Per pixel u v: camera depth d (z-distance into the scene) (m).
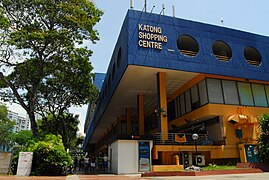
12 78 22.39
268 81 24.52
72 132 39.94
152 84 25.48
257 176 12.27
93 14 21.22
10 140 63.88
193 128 25.62
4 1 18.64
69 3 20.27
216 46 25.36
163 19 21.94
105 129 52.66
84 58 23.52
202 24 23.45
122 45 22.42
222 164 20.89
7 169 14.33
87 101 27.11
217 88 22.92
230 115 22.39
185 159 20.33
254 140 21.61
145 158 18.97
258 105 24.08
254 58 26.83
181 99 27.14
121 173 17.95
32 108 20.05
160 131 20.88
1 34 18.12
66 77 24.62
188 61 21.58
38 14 19.30
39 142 15.33
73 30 20.38
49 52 20.77
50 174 14.66
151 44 20.77
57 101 27.56
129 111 35.59
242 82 24.30
